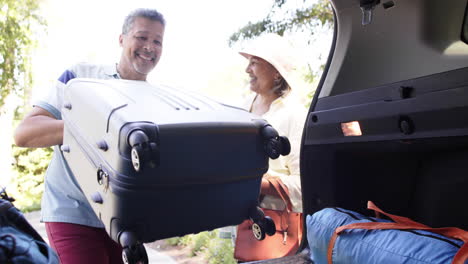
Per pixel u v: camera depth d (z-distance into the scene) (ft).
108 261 6.80
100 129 4.06
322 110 6.57
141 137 3.51
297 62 8.83
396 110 5.22
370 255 4.76
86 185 4.51
